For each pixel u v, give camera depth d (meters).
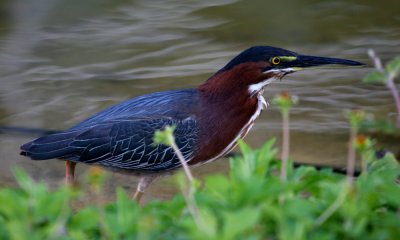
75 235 6.59
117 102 15.38
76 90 15.91
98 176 6.54
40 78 16.42
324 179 7.62
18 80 16.34
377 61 7.87
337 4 19.39
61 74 16.61
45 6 19.69
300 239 6.14
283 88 15.85
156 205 7.60
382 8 19.14
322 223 6.75
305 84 16.02
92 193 11.71
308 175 7.93
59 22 19.05
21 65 17.02
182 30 18.48
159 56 17.33
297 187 7.50
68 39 18.23
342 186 6.89
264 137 13.86
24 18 19.23
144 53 17.48
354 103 15.22
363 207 6.66
